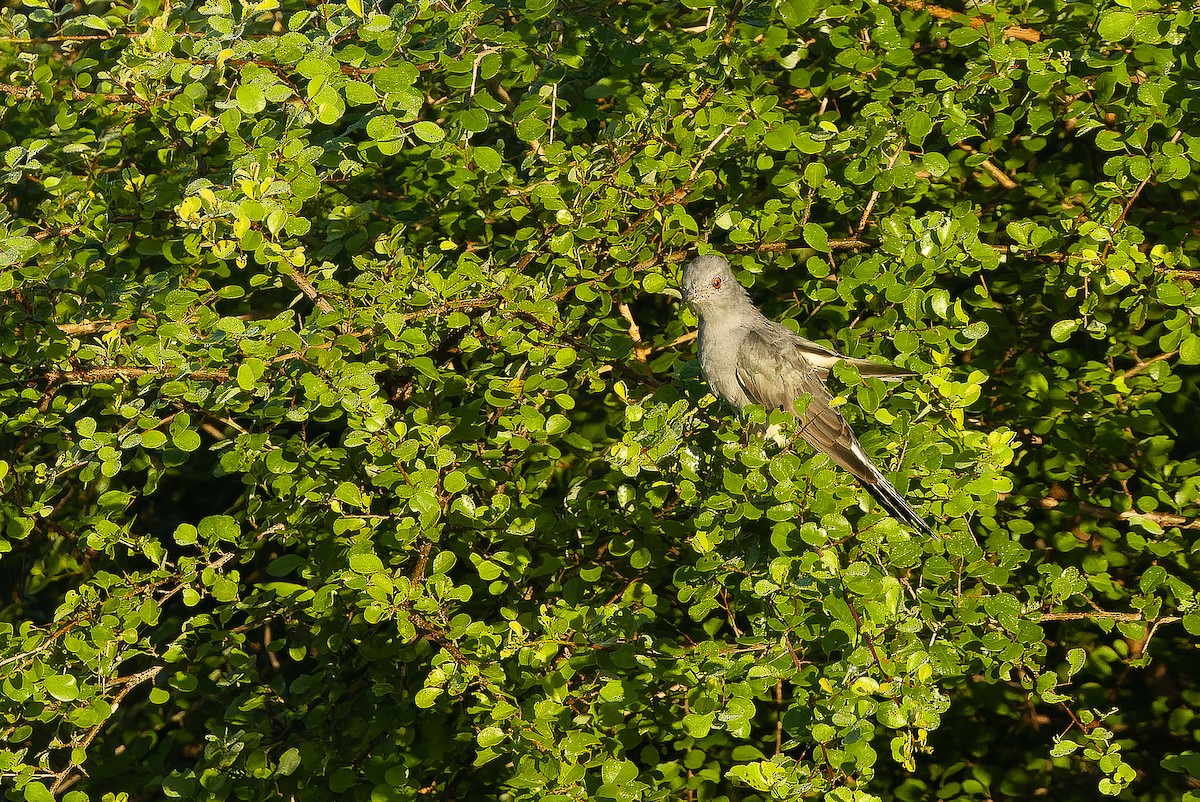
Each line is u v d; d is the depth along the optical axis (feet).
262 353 28.32
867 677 23.82
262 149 29.04
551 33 38.42
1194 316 29.68
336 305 31.55
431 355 37.06
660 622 37.37
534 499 36.42
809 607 26.50
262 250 28.43
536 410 30.99
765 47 34.14
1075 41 34.45
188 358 31.30
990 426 38.09
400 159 42.78
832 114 36.63
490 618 37.06
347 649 37.37
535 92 35.94
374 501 36.94
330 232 36.60
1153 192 40.75
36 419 33.91
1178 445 45.37
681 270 36.35
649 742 34.63
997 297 41.14
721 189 39.45
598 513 32.58
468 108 33.73
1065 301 35.12
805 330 39.14
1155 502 33.06
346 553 32.27
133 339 34.78
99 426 44.83
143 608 30.48
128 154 44.04
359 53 29.09
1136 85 32.78
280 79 29.35
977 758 41.37
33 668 28.32
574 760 26.18
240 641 35.22
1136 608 28.40
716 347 36.01
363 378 27.96
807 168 31.71
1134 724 41.14
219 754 33.30
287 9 43.29
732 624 31.96
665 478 31.09
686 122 34.50
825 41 37.52
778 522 25.94
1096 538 38.42
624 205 34.65
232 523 31.83
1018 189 38.88
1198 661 42.86
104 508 34.60
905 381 29.45
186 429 30.09
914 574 30.27
